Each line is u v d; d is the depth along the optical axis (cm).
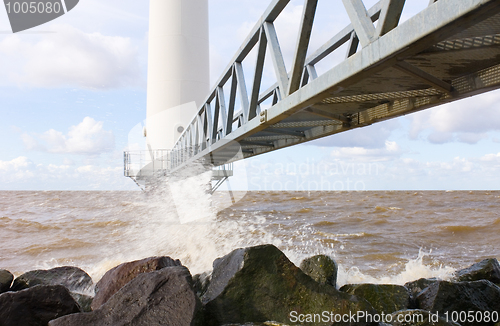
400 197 3800
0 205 3400
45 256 1031
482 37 199
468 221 1653
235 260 300
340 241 1143
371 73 205
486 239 1198
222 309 273
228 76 475
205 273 356
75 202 3425
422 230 1388
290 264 294
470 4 130
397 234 1294
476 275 444
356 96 350
